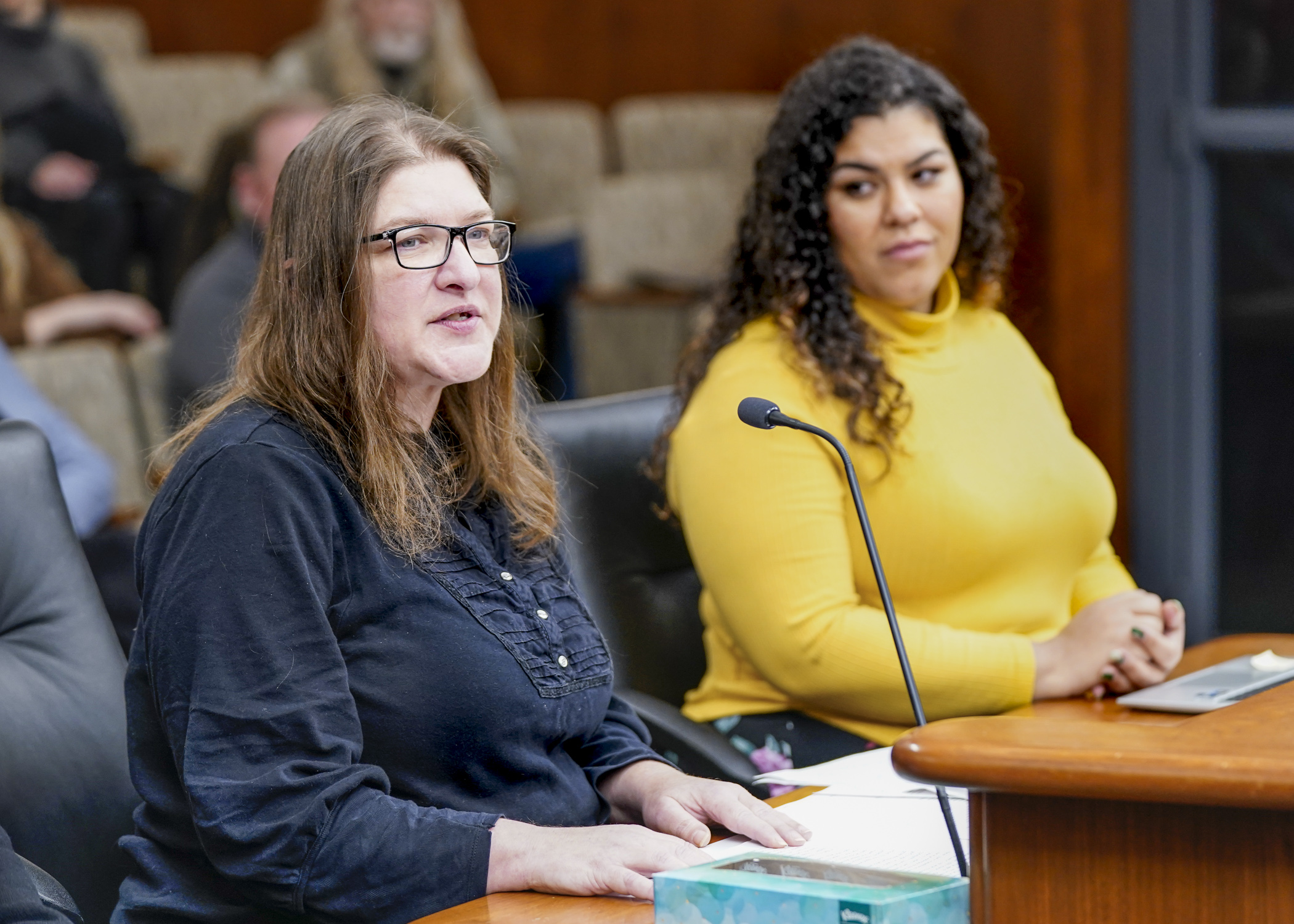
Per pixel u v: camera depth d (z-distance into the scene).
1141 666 3.53
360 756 2.61
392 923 2.40
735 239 4.16
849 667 3.60
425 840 2.42
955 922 1.93
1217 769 1.72
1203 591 8.61
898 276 3.96
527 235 10.20
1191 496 8.54
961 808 2.66
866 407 3.75
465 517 2.94
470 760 2.70
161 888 2.62
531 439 3.24
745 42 11.24
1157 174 8.42
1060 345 8.49
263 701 2.45
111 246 10.11
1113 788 1.76
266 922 2.57
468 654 2.70
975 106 8.68
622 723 3.13
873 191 3.93
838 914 1.88
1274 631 8.48
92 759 3.01
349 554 2.65
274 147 6.77
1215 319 8.51
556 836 2.45
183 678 2.46
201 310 6.80
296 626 2.50
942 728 1.94
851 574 3.76
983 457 3.90
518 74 12.38
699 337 4.21
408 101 2.95
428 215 2.74
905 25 9.05
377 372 2.74
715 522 3.76
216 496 2.53
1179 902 1.78
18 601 3.04
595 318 9.92
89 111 10.41
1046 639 3.82
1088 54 8.36
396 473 2.71
